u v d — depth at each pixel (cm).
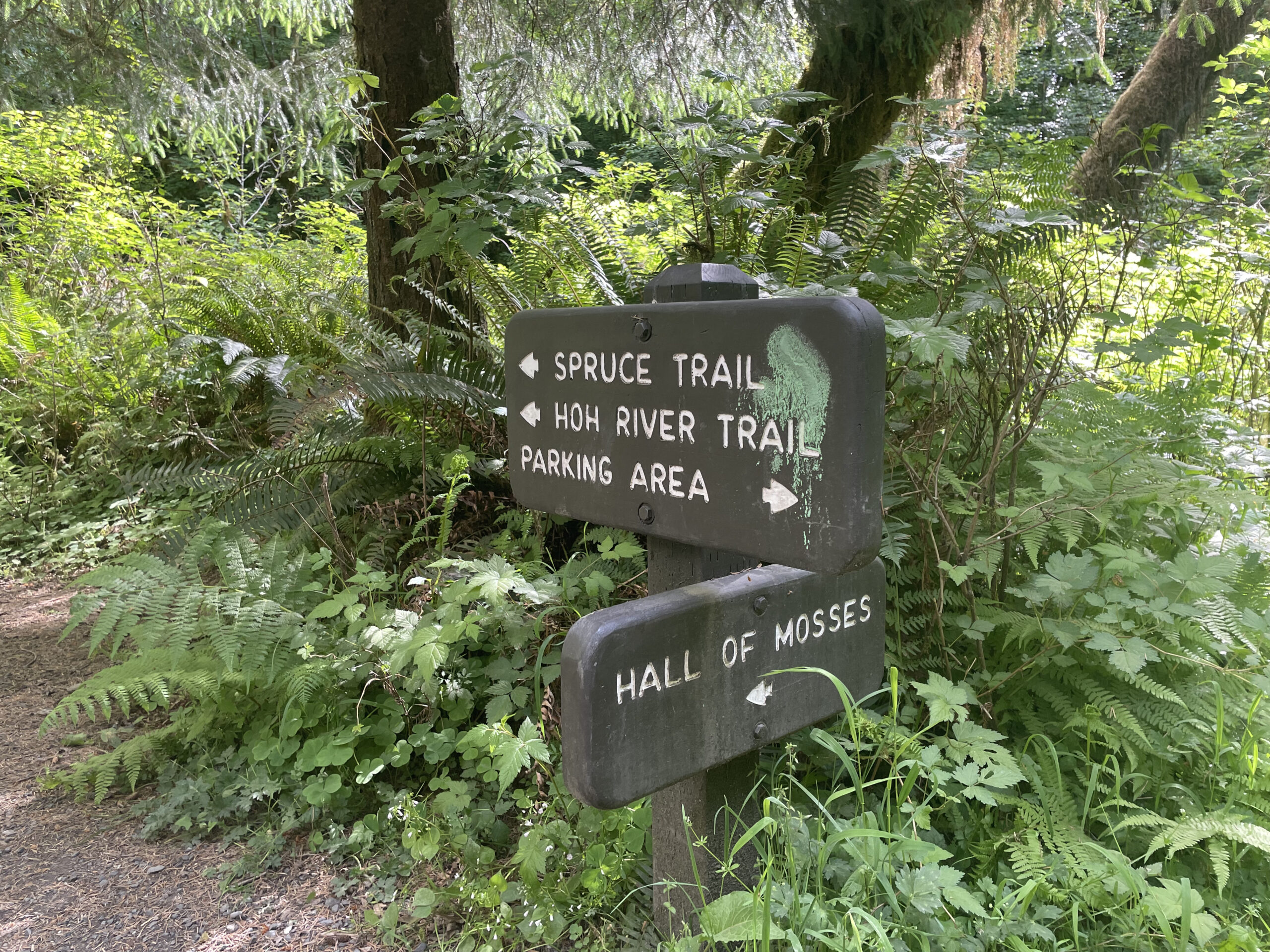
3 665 341
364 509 339
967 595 229
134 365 543
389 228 401
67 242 700
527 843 190
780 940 150
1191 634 209
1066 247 312
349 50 568
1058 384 247
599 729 126
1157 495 227
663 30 488
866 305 113
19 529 477
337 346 375
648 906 190
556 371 161
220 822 239
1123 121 593
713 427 132
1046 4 475
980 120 281
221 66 591
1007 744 221
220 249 701
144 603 258
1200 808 194
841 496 115
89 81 573
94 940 198
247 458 371
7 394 557
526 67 391
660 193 438
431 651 223
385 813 228
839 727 210
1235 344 332
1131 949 160
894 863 168
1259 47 438
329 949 193
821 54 450
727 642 141
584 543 303
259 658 244
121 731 287
